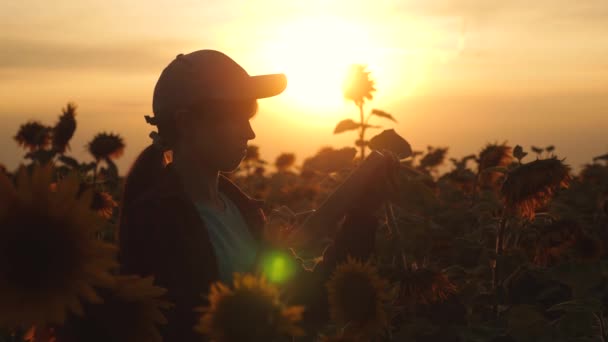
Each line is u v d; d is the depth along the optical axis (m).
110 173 4.61
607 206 4.05
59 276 1.19
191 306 1.89
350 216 2.06
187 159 2.07
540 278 3.16
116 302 1.29
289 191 6.64
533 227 3.35
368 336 1.73
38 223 1.19
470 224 4.55
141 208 1.96
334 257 2.02
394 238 2.82
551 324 2.83
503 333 2.90
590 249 3.11
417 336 2.89
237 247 2.10
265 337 1.19
